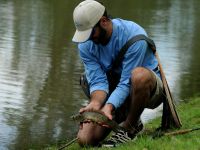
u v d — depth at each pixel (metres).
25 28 29.88
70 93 16.09
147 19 38.06
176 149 6.99
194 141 7.35
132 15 39.88
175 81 18.66
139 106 7.74
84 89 8.77
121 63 8.19
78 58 21.84
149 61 8.23
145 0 51.97
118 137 7.89
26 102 15.04
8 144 11.60
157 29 32.94
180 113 11.84
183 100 15.73
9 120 13.34
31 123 13.12
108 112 7.75
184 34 31.47
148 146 7.25
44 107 14.61
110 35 8.03
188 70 20.70
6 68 19.39
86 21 7.67
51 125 13.02
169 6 49.00
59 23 33.09
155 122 11.60
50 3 43.88
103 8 7.88
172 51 24.95
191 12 45.06
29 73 18.75
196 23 37.50
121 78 8.05
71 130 12.62
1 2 41.81
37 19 34.06
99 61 8.33
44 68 19.67
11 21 32.19
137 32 8.11
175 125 8.55
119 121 8.45
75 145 9.45
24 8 39.38
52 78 18.08
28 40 25.98
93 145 8.22
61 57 21.95
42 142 11.72
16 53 22.42
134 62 8.02
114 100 7.86
